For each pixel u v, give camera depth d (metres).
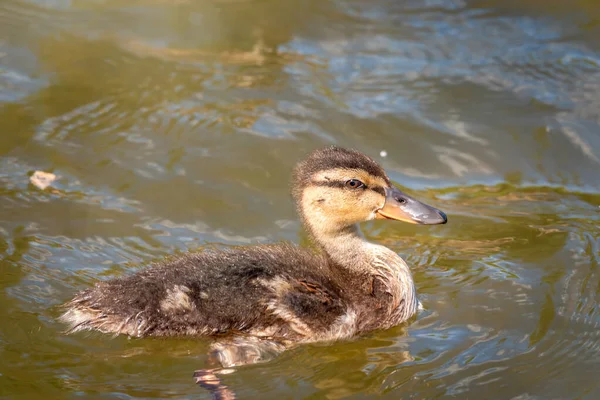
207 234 12.14
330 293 10.40
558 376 9.45
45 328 10.00
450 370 9.59
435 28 18.28
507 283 11.24
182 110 15.05
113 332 9.94
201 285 10.03
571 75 16.39
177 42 17.59
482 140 14.65
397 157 14.23
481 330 10.34
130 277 10.33
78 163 13.47
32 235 11.80
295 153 13.96
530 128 14.90
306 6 19.08
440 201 13.27
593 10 18.53
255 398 9.05
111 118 14.73
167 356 9.71
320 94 15.83
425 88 16.16
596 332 10.20
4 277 10.88
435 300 11.02
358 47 17.59
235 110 15.14
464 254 12.01
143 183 13.10
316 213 10.91
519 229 12.55
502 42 17.64
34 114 14.73
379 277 10.86
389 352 9.98
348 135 14.62
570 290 11.02
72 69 16.33
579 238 12.18
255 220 12.49
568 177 13.83
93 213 12.38
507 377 9.43
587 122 14.96
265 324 10.06
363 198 10.71
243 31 18.12
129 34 17.83
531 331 10.26
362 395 9.16
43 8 18.77
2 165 13.29
